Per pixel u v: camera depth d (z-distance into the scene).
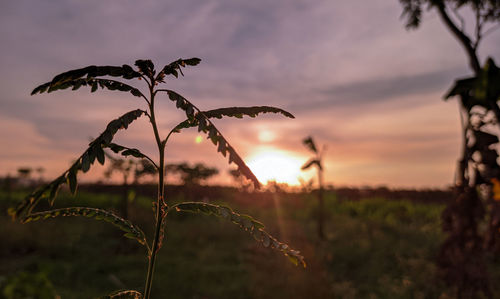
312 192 15.31
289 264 7.79
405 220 12.68
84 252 8.12
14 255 7.67
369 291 6.57
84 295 5.69
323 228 11.43
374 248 8.95
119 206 10.94
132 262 7.72
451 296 5.68
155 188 11.85
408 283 6.56
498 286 5.00
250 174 1.15
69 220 10.78
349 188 19.34
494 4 3.87
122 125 1.20
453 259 3.98
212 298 6.23
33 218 1.25
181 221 11.62
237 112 1.46
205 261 8.08
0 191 13.88
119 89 1.30
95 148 1.13
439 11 4.12
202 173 11.23
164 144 1.37
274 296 6.34
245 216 1.35
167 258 8.26
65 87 1.27
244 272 7.34
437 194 16.62
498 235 2.93
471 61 3.58
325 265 7.79
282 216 13.01
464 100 2.41
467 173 3.47
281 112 1.52
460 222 3.81
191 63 1.33
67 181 1.12
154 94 1.33
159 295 6.22
